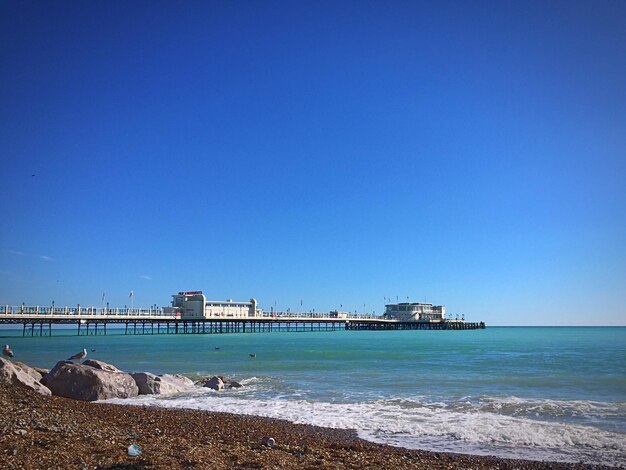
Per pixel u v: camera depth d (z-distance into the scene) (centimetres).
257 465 1202
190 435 1597
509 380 3059
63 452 1135
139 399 2423
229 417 1980
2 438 1173
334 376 3316
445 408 2180
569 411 2086
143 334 11406
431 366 3997
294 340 9669
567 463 1423
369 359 4725
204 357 5028
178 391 2683
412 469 1285
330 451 1438
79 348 6681
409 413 2078
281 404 2302
